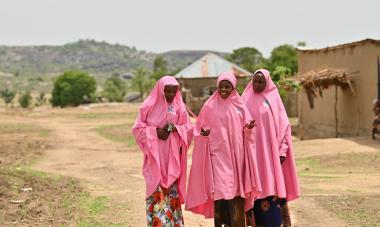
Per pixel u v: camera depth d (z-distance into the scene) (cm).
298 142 2314
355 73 2469
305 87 2578
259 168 742
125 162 1902
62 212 996
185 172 754
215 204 751
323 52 2808
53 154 2167
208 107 738
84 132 3347
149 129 736
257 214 752
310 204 1059
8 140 2706
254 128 747
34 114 5531
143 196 1180
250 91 770
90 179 1467
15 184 1227
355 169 1559
